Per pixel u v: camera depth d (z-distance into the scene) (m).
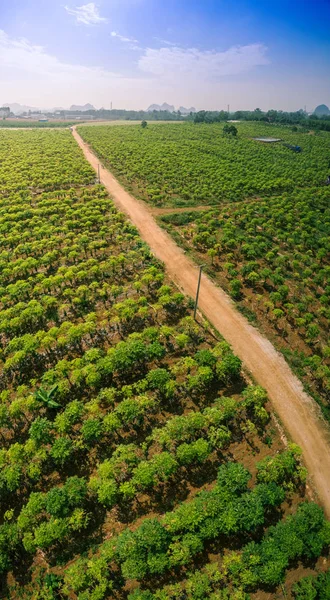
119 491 24.89
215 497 24.30
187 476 27.56
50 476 27.84
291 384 35.38
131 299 44.12
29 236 61.38
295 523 23.36
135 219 71.75
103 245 59.31
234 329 42.19
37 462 28.30
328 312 42.69
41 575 22.77
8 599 21.97
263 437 30.42
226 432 29.27
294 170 105.94
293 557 22.02
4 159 111.75
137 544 21.78
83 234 61.59
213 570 21.48
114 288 45.41
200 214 72.62
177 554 21.44
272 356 38.56
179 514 23.39
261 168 106.19
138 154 121.88
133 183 94.81
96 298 47.47
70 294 46.38
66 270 50.44
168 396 32.22
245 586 21.38
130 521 25.00
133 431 30.53
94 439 28.88
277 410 32.72
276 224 68.12
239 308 45.62
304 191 87.75
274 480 26.03
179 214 72.56
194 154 123.81
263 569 21.27
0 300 45.88
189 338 38.53
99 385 34.03
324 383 35.16
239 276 52.50
